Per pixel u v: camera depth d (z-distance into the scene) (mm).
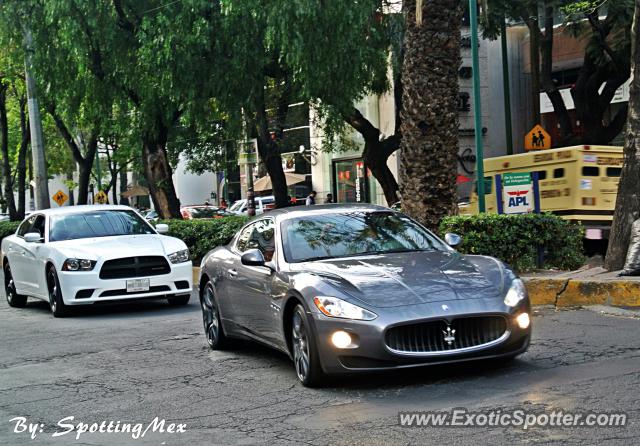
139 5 21531
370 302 6629
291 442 5559
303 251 7840
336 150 37344
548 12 26422
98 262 12961
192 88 20406
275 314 7629
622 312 9672
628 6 23047
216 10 20344
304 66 20297
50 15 20766
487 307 6656
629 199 11289
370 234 8094
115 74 22188
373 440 5426
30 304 16141
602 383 6469
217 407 6754
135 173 62469
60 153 45812
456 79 13336
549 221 12164
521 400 6121
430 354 6516
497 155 39062
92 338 10992
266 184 42188
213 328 9484
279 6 19375
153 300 15070
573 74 37344
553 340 8375
